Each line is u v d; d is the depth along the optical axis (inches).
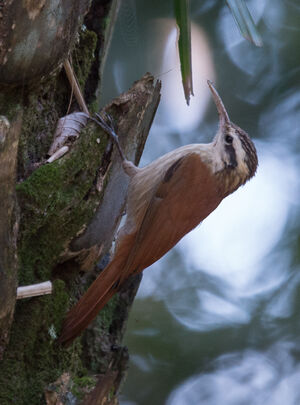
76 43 300.8
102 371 295.0
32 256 262.1
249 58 499.8
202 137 506.0
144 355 445.1
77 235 272.2
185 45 254.4
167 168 329.4
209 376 442.3
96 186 275.0
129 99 288.5
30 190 248.4
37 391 252.2
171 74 499.8
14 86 249.4
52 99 284.0
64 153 269.6
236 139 345.4
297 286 466.6
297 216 488.4
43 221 255.8
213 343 452.4
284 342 457.4
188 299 470.0
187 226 326.6
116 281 282.5
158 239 317.1
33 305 256.1
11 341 249.9
